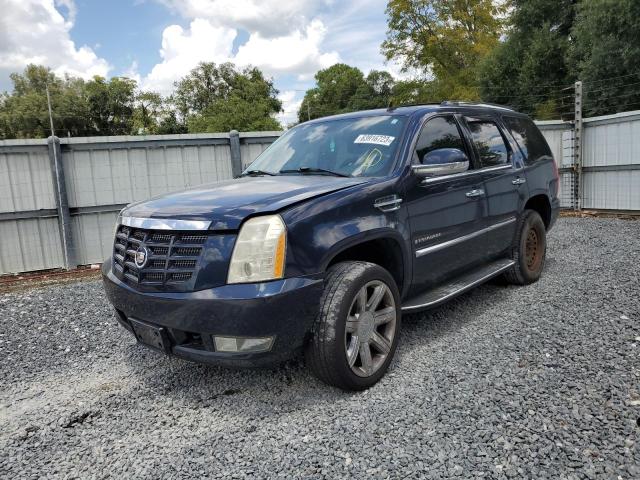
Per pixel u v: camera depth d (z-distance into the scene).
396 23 39.25
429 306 3.71
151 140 8.97
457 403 2.93
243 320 2.72
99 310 5.58
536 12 28.97
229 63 62.16
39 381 3.78
